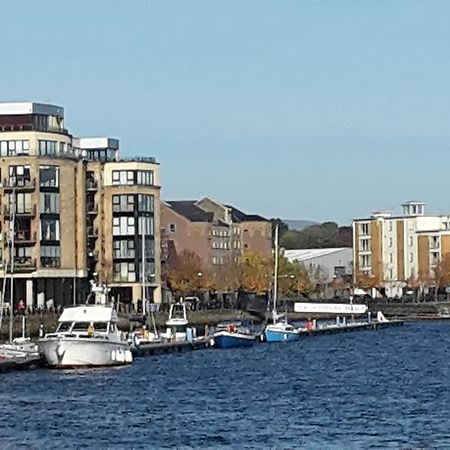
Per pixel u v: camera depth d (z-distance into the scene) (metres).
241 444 76.50
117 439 78.25
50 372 120.44
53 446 75.69
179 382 114.75
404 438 78.69
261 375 124.69
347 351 167.38
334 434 80.44
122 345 129.12
